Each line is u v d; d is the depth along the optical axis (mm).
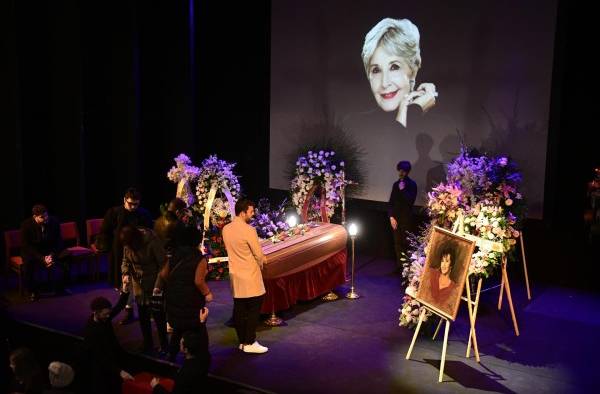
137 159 9445
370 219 8828
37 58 8727
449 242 5391
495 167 6676
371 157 8727
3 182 8328
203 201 7848
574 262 7332
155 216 10188
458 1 7773
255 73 9727
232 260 5633
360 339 6016
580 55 7125
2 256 8289
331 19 8875
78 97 8828
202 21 10023
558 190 7379
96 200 9594
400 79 8344
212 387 5277
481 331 6191
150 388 4977
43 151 8938
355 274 7988
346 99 8867
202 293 5238
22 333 6477
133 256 5660
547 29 7172
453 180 6812
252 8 9617
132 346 5871
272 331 6199
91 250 7625
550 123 7242
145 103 9898
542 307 6789
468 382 5160
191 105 9781
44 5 8672
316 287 6926
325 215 8062
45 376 6242
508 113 7535
